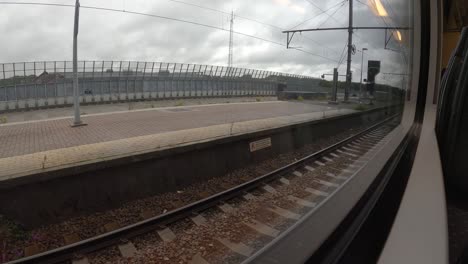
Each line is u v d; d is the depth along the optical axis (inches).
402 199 93.2
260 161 416.8
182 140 390.0
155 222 219.3
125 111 576.4
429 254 61.9
